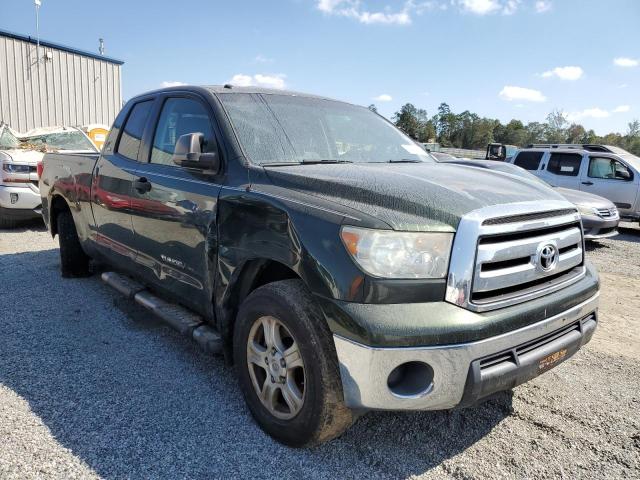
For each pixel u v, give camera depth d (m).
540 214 2.66
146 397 3.18
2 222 8.91
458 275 2.31
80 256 5.62
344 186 2.67
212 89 3.68
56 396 3.16
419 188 2.63
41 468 2.47
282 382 2.68
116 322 4.43
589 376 3.75
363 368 2.24
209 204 3.14
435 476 2.55
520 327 2.45
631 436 2.95
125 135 4.51
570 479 2.56
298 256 2.49
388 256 2.29
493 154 15.08
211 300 3.21
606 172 12.62
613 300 5.98
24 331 4.16
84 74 20.08
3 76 17.67
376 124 4.29
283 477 2.49
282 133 3.47
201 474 2.48
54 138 10.73
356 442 2.80
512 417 3.12
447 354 2.24
